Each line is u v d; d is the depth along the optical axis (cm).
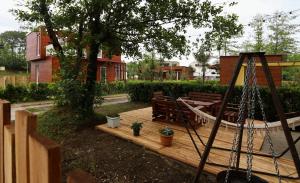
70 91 672
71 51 700
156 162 421
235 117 618
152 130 604
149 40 774
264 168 375
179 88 1070
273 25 2322
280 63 750
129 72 3025
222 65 1301
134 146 505
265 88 798
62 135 596
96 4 621
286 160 410
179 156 426
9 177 116
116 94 1809
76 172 60
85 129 637
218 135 564
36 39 1900
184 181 357
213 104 653
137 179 369
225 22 673
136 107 1040
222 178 210
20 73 3862
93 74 723
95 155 466
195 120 618
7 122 123
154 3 675
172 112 654
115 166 413
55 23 691
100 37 661
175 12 688
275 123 394
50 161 70
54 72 741
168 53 813
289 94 770
